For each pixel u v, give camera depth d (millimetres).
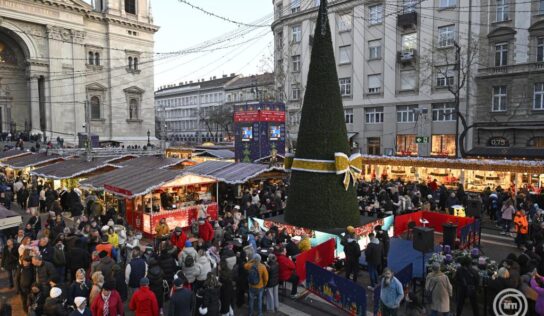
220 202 23406
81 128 52250
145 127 59969
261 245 13328
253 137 31281
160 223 15398
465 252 12609
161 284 10055
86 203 21266
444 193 22391
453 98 36250
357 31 43000
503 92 33656
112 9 55281
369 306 11406
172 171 20594
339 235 14609
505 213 18781
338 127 16141
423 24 38094
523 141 32562
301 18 47094
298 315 10883
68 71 50906
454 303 11438
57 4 49219
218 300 9367
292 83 48812
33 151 36062
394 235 17781
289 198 16750
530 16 31734
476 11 34562
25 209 24141
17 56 50812
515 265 9992
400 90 40188
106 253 10680
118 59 56281
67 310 8930
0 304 8398
